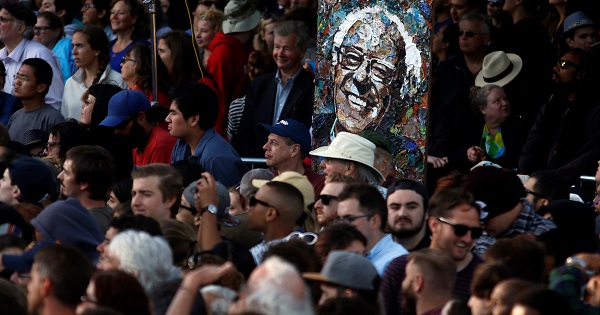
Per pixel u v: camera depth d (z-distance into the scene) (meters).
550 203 17.83
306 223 18.84
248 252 15.78
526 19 26.77
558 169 23.33
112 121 22.67
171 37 26.08
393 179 21.22
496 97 24.97
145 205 17.86
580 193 22.62
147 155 22.98
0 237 15.56
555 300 11.90
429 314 13.96
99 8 32.22
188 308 12.75
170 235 15.58
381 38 21.41
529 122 25.48
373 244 16.61
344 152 20.31
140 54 26.08
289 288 10.42
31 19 30.38
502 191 17.48
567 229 17.09
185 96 21.67
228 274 13.63
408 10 21.19
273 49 25.80
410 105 21.28
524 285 12.54
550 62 26.44
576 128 23.70
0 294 11.97
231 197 19.59
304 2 29.67
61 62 31.06
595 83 23.58
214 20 29.75
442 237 15.66
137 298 12.34
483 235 17.53
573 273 14.09
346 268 13.37
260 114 24.83
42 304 13.04
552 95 24.08
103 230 18.36
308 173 21.34
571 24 26.55
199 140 21.94
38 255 13.13
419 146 21.27
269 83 24.91
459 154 25.11
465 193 15.77
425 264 14.02
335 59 21.78
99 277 12.33
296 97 24.55
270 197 17.33
